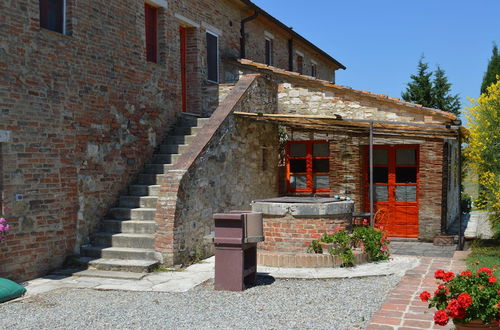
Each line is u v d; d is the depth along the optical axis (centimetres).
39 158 809
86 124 912
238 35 1462
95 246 908
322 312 594
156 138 1114
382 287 708
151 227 913
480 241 1162
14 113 766
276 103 1333
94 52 934
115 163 988
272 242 884
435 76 2786
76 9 893
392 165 1274
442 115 1117
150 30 1136
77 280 780
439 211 1190
